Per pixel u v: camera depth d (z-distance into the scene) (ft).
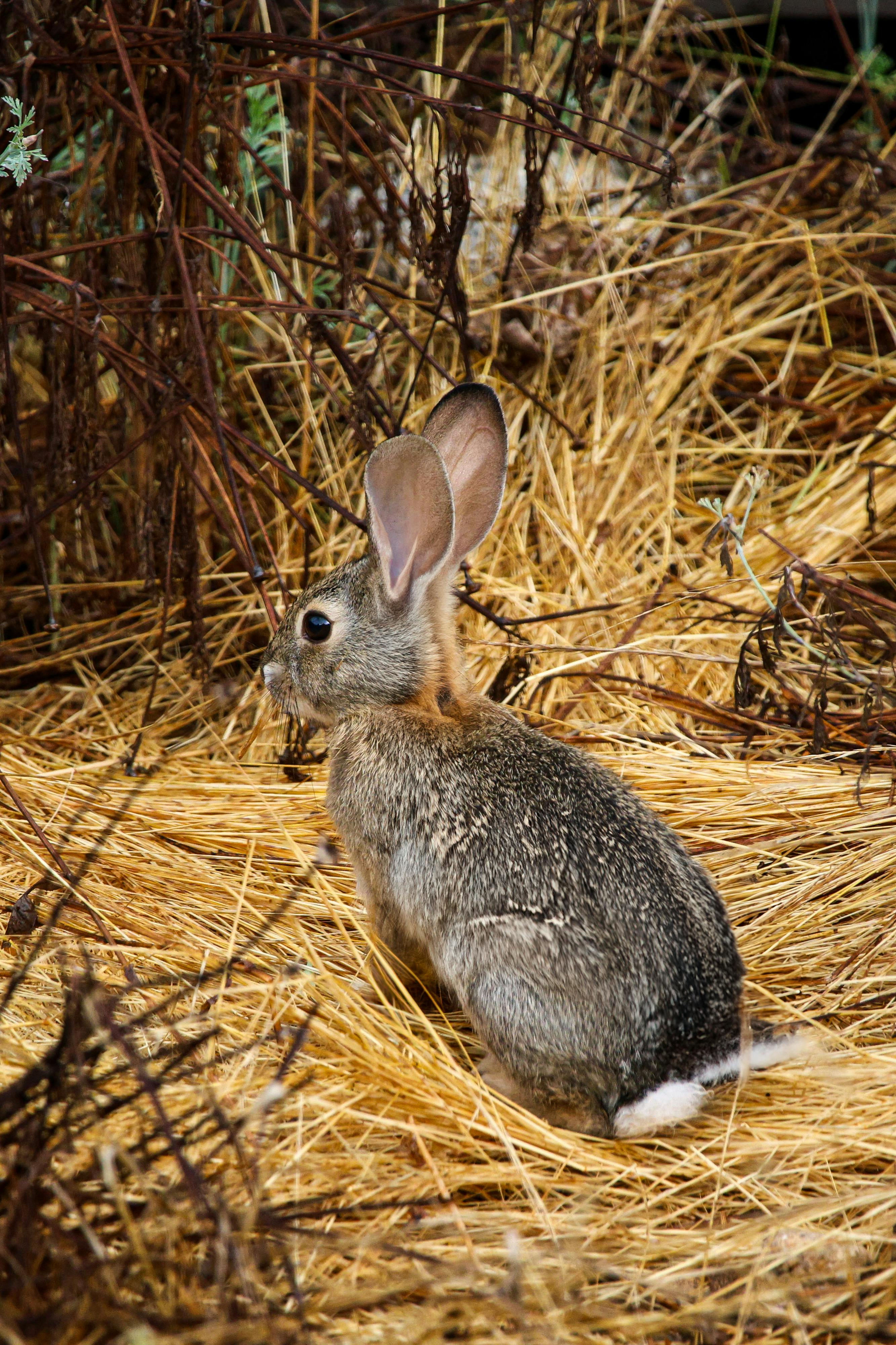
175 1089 14.70
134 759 23.34
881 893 19.01
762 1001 17.30
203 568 27.45
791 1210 13.57
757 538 27.81
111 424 26.63
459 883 16.17
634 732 23.88
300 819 21.63
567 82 24.67
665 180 23.54
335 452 28.17
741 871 20.04
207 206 24.89
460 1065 16.94
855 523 27.91
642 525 28.78
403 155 27.50
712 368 31.14
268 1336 10.77
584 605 26.68
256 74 23.25
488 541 28.30
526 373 30.58
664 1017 14.94
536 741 17.12
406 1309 12.28
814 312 32.73
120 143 23.44
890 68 36.73
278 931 18.99
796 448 30.58
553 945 15.26
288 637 18.97
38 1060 14.83
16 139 19.11
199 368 20.99
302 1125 14.61
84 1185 12.50
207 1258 11.72
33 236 23.15
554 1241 13.32
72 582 27.71
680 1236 13.52
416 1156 14.75
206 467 24.84
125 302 22.85
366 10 32.68
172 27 22.74
